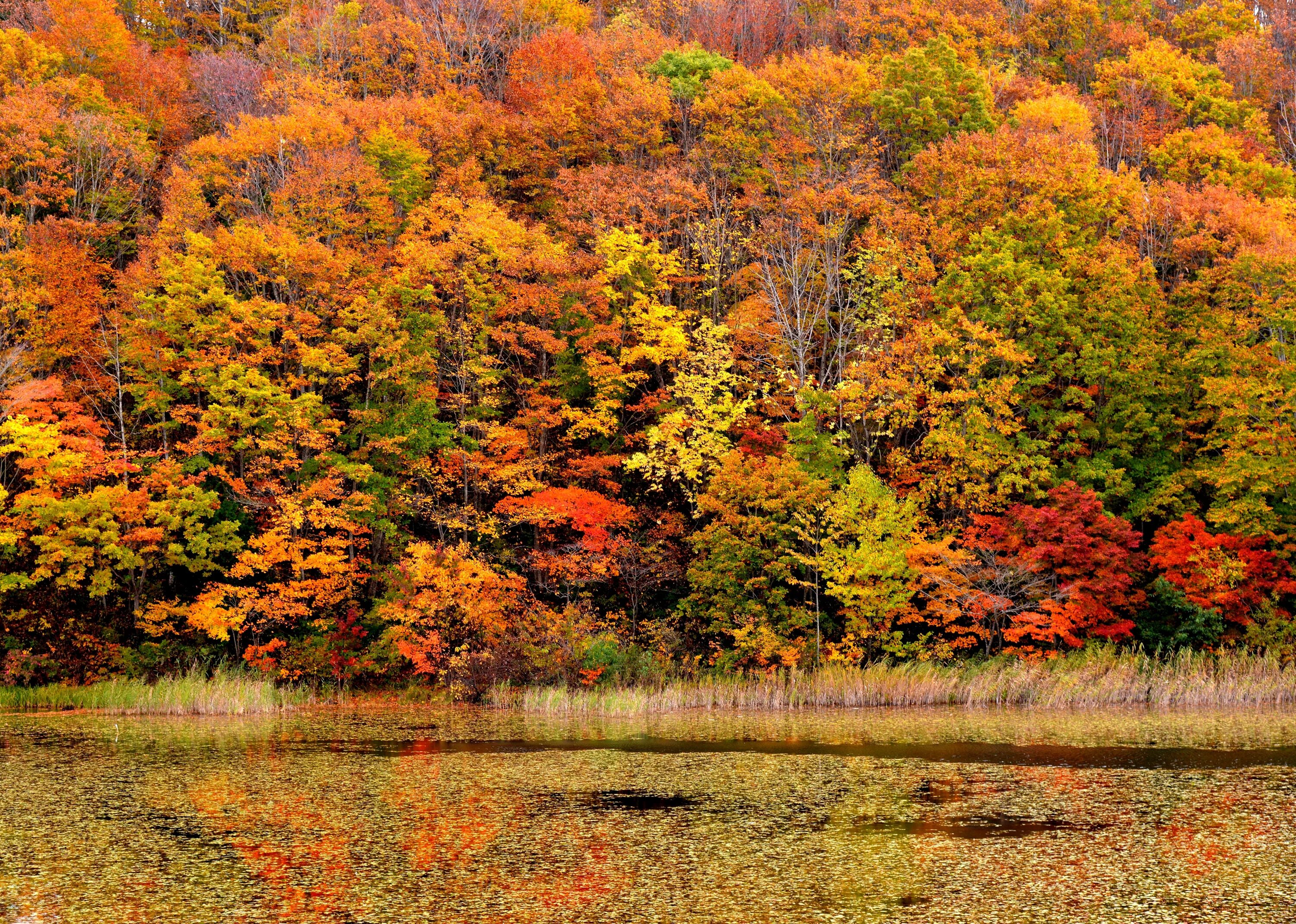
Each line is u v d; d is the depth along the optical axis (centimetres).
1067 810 1889
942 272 4838
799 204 4856
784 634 3912
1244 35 7125
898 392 4344
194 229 4947
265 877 1491
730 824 1797
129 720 3356
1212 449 4456
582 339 4572
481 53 6812
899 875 1482
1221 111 6078
